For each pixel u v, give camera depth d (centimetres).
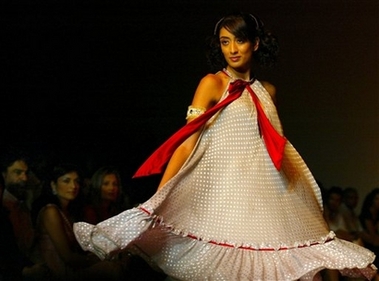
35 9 636
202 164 367
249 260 358
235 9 679
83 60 644
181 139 365
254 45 380
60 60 639
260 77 702
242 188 364
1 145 601
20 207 581
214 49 391
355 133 712
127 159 630
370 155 710
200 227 363
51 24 639
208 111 366
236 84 371
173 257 363
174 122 654
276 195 369
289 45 702
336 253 368
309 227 374
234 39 372
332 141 710
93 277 578
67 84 637
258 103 375
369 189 708
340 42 708
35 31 636
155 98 655
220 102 370
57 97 631
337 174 710
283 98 704
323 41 706
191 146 366
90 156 620
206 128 370
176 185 361
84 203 602
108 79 647
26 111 620
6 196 580
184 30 664
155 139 648
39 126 617
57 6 640
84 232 347
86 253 583
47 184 593
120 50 652
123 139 638
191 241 363
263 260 359
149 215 351
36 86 630
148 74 655
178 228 362
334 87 709
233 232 361
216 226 363
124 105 645
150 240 362
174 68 662
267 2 693
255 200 364
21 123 614
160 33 660
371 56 712
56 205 586
